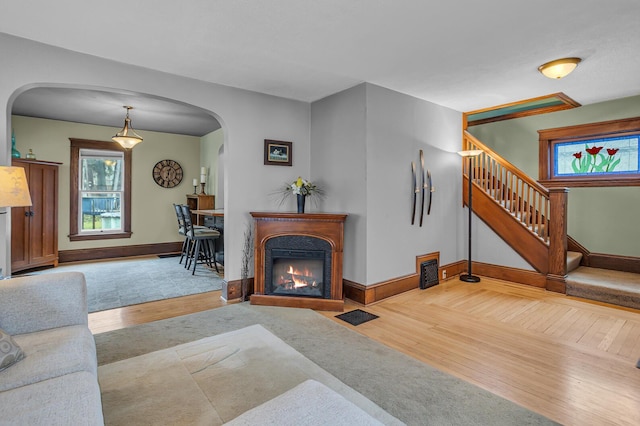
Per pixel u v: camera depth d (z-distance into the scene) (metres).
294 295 3.65
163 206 6.89
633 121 4.30
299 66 3.21
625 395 2.02
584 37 2.63
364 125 3.66
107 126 6.21
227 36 2.62
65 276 1.93
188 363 2.31
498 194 5.07
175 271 5.20
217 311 3.44
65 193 5.89
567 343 2.72
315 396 1.30
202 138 7.24
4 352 1.41
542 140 5.15
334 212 4.06
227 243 3.80
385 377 2.20
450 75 3.45
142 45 2.76
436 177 4.55
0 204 2.10
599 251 4.66
